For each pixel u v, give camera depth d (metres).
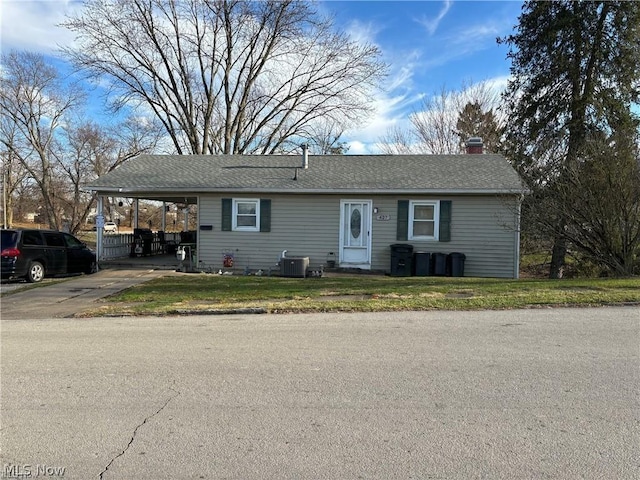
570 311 7.90
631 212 11.58
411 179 15.80
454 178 15.66
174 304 9.16
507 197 14.55
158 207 53.38
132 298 10.08
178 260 18.19
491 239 15.05
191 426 3.60
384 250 15.66
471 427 3.54
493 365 5.01
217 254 16.33
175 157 19.62
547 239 14.07
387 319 7.54
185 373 4.86
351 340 6.17
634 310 7.91
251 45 29.83
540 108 21.92
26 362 5.30
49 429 3.57
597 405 3.92
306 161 17.72
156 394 4.27
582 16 19.88
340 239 15.84
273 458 3.12
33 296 10.70
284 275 14.62
